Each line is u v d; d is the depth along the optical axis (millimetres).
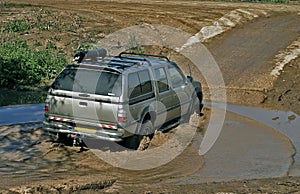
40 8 35469
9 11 32969
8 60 19516
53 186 9117
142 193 9102
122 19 34344
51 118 11492
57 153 11250
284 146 12609
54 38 26547
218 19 36812
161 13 38250
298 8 46031
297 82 20953
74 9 37031
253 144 12648
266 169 10898
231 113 15797
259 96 18312
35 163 10570
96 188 9375
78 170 10250
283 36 31656
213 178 10180
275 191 9453
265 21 37438
